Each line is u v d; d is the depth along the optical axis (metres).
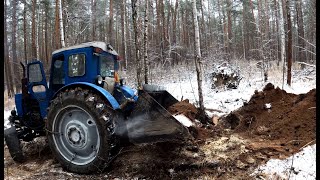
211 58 17.69
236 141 4.67
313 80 12.45
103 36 29.23
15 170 4.73
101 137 4.06
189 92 12.05
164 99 5.12
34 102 5.57
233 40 30.58
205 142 4.68
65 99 4.38
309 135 4.52
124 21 24.38
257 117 5.53
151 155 4.45
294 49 26.58
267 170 3.79
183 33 28.50
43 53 27.73
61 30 12.44
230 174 3.83
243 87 11.90
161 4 23.19
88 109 4.15
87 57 4.66
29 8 22.56
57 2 14.26
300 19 22.25
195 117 6.27
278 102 5.65
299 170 3.68
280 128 4.96
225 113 7.70
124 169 4.25
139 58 8.79
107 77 4.87
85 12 20.34
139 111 4.05
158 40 23.25
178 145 4.45
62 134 4.65
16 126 5.72
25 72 5.69
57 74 5.22
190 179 3.80
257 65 17.17
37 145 5.71
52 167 4.70
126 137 4.16
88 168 4.23
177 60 25.22
